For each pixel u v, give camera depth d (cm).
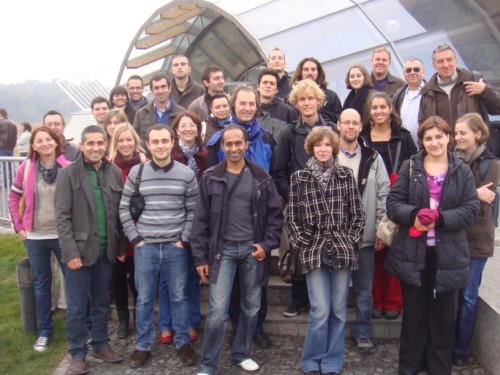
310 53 1191
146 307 431
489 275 477
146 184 424
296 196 407
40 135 443
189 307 479
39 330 475
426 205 379
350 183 404
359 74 557
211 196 405
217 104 504
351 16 1240
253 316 418
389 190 430
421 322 398
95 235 420
